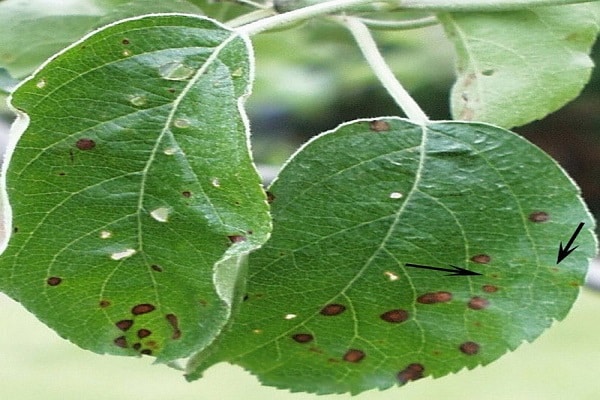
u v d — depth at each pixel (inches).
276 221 17.6
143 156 16.8
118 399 52.7
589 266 17.6
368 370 18.0
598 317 61.5
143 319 17.2
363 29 18.6
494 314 17.7
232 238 16.8
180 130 16.8
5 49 19.4
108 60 16.8
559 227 17.6
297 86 54.8
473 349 17.8
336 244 17.6
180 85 16.8
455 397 53.6
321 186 17.6
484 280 17.7
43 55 19.4
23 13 19.5
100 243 17.0
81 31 19.4
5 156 16.8
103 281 17.1
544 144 76.8
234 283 17.2
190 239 16.9
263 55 35.0
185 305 17.1
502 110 19.1
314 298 17.8
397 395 53.8
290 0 18.6
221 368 58.3
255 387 55.5
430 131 17.7
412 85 59.1
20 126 16.8
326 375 18.1
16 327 60.1
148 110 16.8
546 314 17.7
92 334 17.3
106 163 16.9
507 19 19.3
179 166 16.8
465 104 19.1
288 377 18.1
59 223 17.0
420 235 17.6
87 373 55.8
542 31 19.3
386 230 17.6
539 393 53.4
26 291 17.1
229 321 17.4
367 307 17.8
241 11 20.6
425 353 17.9
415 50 58.8
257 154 59.9
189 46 16.8
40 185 16.9
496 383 55.2
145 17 16.8
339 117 63.7
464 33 19.3
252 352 18.0
